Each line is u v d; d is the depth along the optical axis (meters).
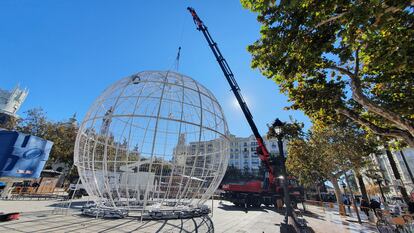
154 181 12.33
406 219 9.74
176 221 10.48
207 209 13.41
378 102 9.88
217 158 13.55
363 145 16.03
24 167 13.69
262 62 7.31
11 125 31.52
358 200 34.81
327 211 22.31
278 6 6.20
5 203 13.89
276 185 19.03
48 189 22.58
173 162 11.22
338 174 21.02
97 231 7.77
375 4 4.57
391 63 6.47
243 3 7.10
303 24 6.13
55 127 32.19
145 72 13.82
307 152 23.50
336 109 9.05
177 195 11.97
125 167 12.08
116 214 10.40
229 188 24.48
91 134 11.77
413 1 4.60
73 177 29.42
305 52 6.57
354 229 11.85
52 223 8.62
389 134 8.47
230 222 11.64
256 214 16.25
